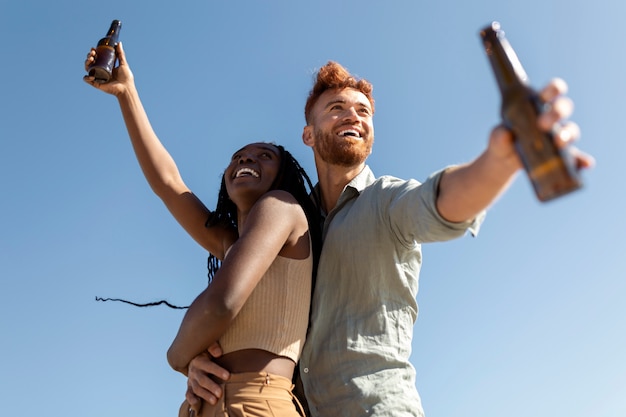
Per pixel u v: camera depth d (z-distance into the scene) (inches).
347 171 126.2
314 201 127.7
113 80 134.3
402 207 101.9
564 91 61.8
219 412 95.9
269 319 100.2
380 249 110.1
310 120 136.6
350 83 130.5
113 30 135.4
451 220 91.0
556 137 63.2
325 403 106.5
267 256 99.2
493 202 86.2
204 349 98.8
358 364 105.9
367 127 127.3
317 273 113.1
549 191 64.1
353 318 109.2
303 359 109.2
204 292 99.8
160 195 134.0
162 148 135.9
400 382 105.3
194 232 132.5
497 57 70.9
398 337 108.9
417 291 115.3
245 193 119.6
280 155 124.3
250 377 97.2
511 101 68.0
